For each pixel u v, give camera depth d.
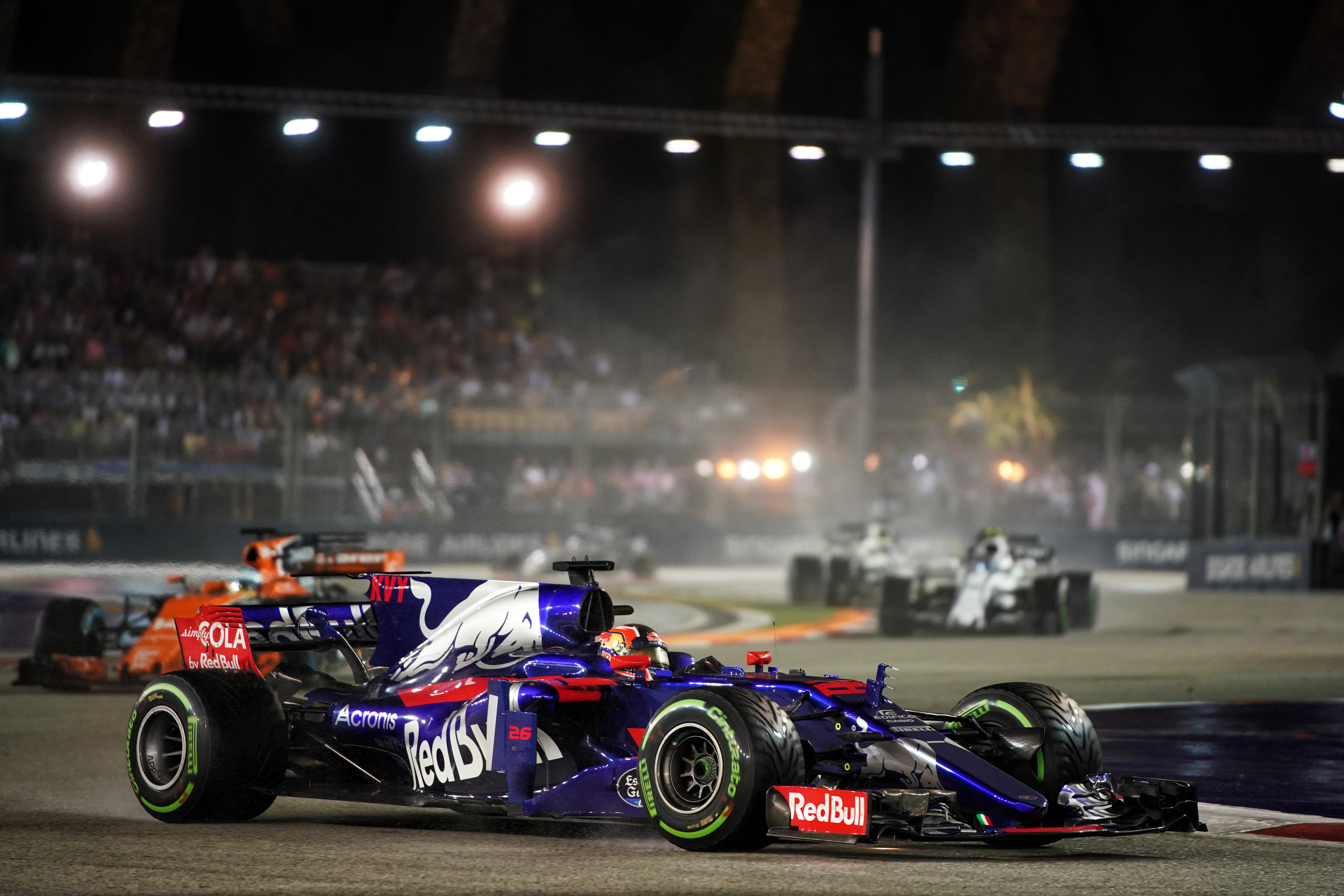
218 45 156.00
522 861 22.23
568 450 122.88
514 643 26.91
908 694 48.94
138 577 98.12
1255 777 33.72
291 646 28.73
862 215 153.50
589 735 25.84
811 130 104.00
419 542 114.62
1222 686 52.53
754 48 156.38
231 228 158.00
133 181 142.62
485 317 142.12
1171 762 35.88
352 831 25.52
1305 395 99.06
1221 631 78.00
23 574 98.62
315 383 113.44
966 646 68.69
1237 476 104.69
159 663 48.31
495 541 118.00
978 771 22.89
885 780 23.14
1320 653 65.25
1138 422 129.88
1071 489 129.88
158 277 129.50
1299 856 23.89
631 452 125.75
